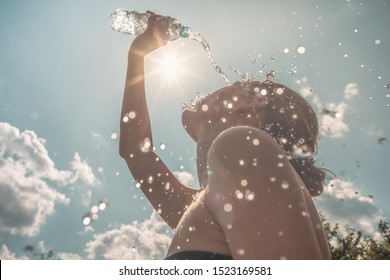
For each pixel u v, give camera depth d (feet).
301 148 3.84
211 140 4.06
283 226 2.25
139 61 6.02
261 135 2.66
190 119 4.43
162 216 5.54
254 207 2.35
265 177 2.40
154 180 5.62
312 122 4.13
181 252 3.12
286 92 4.09
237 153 2.58
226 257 2.94
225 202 2.52
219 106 4.14
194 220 3.23
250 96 4.01
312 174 3.86
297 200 2.35
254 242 2.28
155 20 6.23
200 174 4.10
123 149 5.76
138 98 5.86
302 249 2.20
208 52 7.05
